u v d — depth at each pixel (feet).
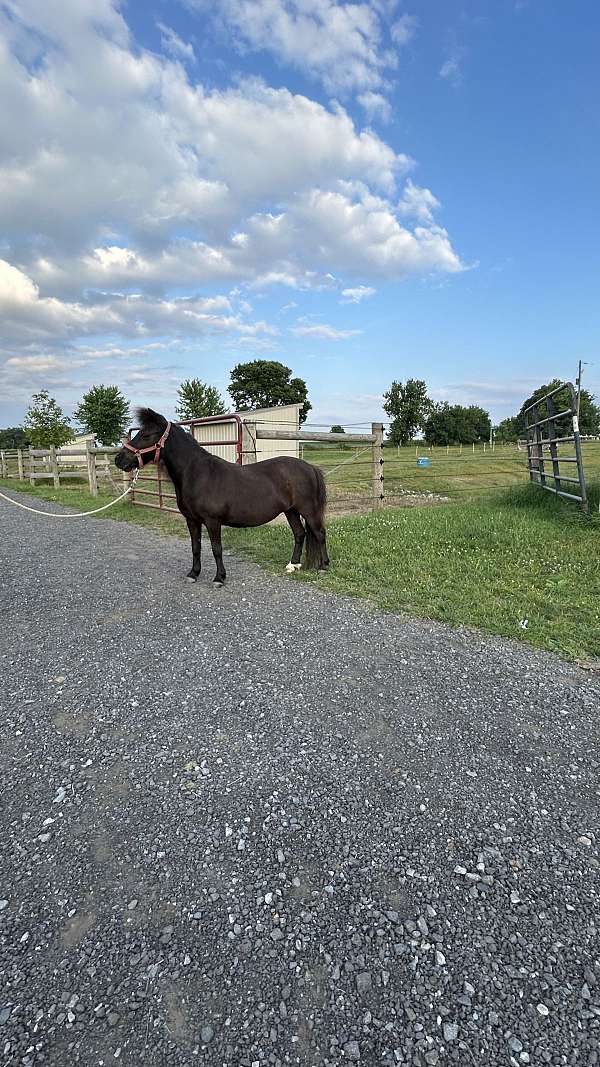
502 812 6.36
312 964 4.55
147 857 5.74
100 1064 3.81
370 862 5.65
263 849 5.83
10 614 13.66
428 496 43.32
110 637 11.91
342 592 14.89
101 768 7.25
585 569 15.64
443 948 4.69
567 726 8.12
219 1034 4.01
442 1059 3.83
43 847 5.90
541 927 4.90
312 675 9.82
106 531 26.22
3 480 61.67
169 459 15.60
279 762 7.31
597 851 5.79
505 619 12.37
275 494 15.88
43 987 4.40
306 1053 3.88
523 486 30.12
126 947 4.74
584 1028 4.03
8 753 7.62
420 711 8.55
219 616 13.15
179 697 9.10
